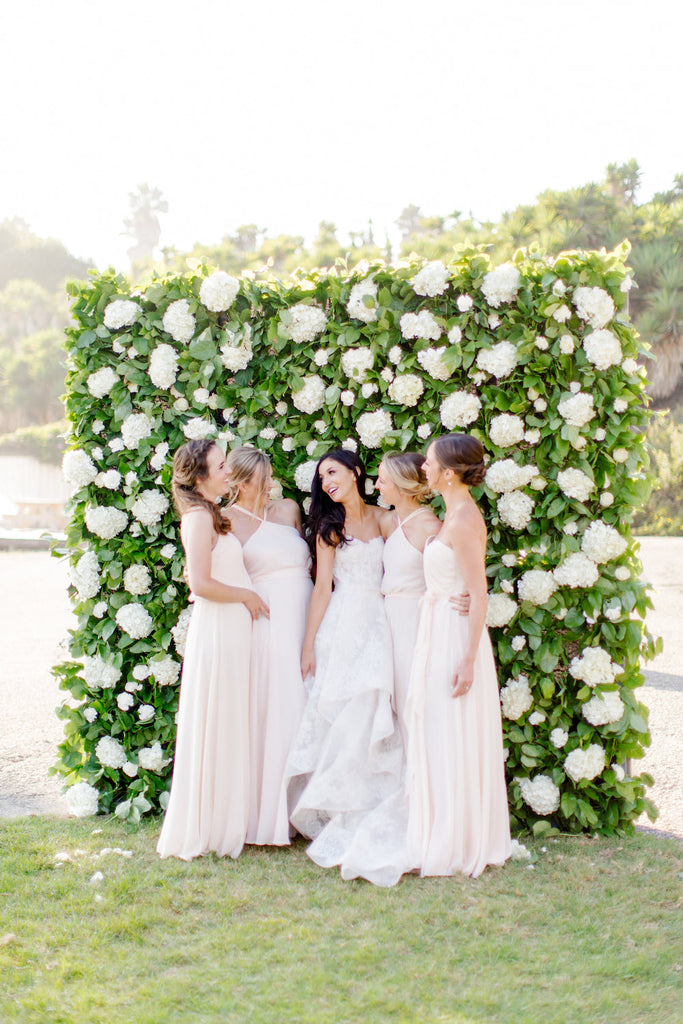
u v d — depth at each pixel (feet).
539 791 12.84
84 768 14.39
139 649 13.97
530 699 12.94
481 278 12.96
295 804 12.81
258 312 14.03
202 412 14.06
